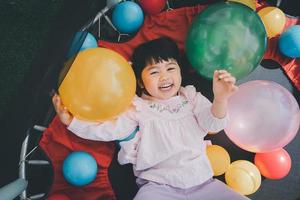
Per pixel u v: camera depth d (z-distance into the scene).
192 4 2.30
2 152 1.79
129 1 2.14
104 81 1.75
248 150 2.03
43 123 2.12
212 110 1.89
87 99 1.75
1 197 1.42
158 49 2.00
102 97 1.75
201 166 1.96
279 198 2.19
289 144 2.24
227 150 2.24
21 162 1.90
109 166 2.18
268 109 1.86
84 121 1.89
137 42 2.21
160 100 2.04
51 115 2.14
